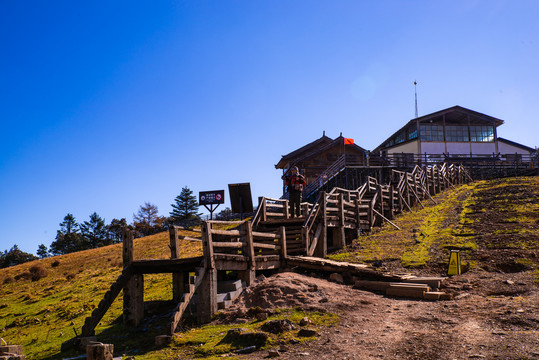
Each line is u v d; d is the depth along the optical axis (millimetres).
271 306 9617
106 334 10445
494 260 11711
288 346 7270
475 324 7379
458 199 22797
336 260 13914
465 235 14805
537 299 8367
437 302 9164
